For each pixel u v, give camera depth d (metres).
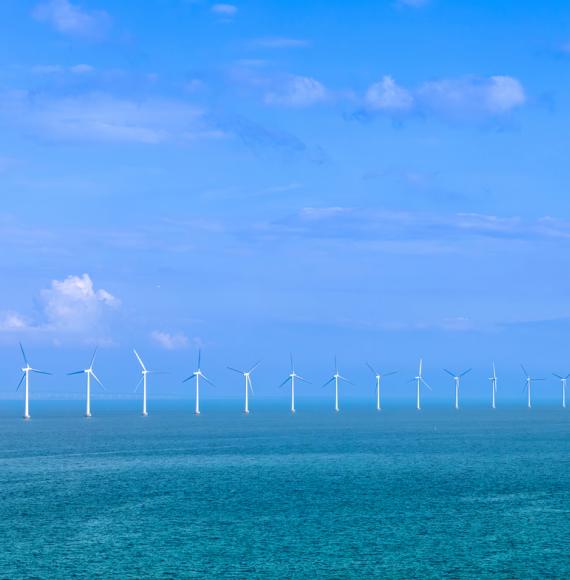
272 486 127.44
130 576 73.88
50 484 130.12
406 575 74.38
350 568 76.62
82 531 92.19
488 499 114.44
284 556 81.00
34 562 78.56
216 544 85.88
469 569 76.38
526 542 87.00
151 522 97.38
